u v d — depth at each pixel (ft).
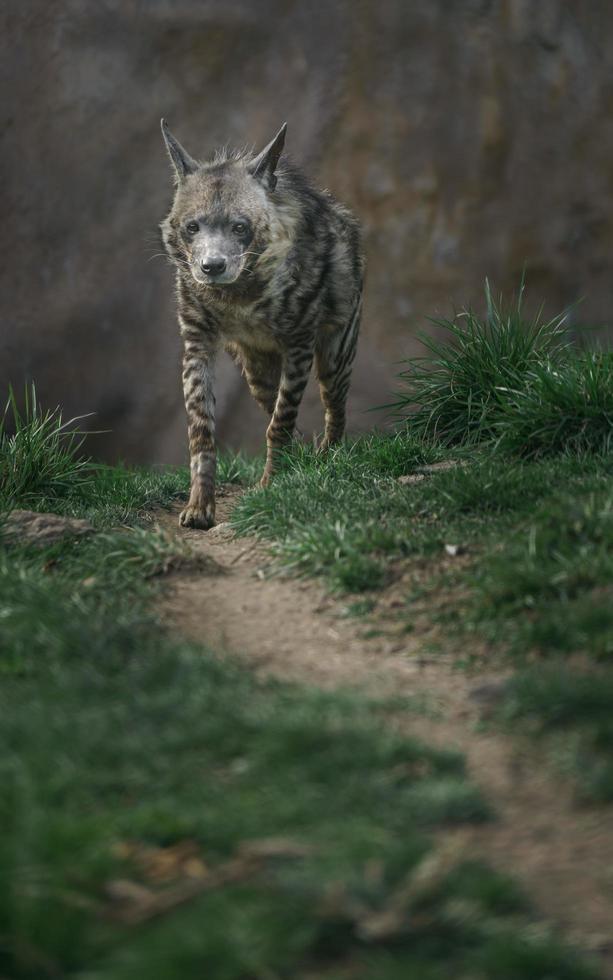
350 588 25.77
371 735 17.95
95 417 76.18
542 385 33.22
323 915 13.69
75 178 75.51
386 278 77.10
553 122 78.18
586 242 79.25
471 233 77.61
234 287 36.01
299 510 30.37
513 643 22.26
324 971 13.20
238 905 13.79
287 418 38.65
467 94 76.79
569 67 78.13
